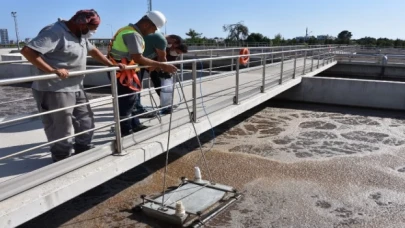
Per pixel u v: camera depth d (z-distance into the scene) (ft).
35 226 12.44
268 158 19.20
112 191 15.15
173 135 15.21
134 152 13.01
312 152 20.22
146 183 15.94
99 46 53.93
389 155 19.77
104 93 40.01
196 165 18.07
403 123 27.32
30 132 15.10
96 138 14.06
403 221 12.85
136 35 12.55
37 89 10.55
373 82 32.32
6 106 30.14
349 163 18.49
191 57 63.31
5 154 12.44
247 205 13.89
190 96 22.47
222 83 28.43
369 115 30.09
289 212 13.41
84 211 13.48
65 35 10.06
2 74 49.19
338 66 64.80
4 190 9.28
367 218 13.03
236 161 18.69
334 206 13.91
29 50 9.25
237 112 21.09
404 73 59.26
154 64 13.20
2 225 8.73
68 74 9.89
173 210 12.67
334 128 25.66
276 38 170.81
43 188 10.03
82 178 10.83
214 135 23.52
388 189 15.43
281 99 36.35
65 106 10.79
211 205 13.23
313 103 35.06
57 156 11.34
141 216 13.10
